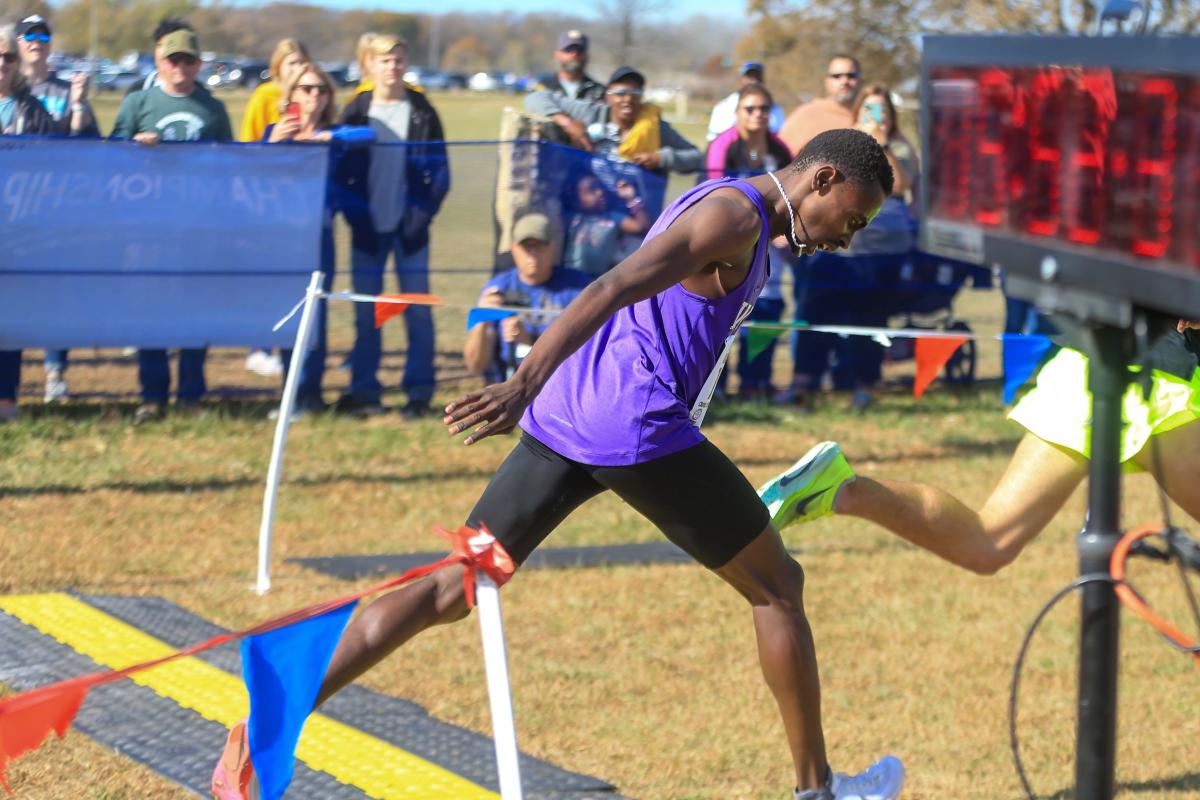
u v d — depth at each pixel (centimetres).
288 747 494
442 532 477
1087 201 414
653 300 581
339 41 14250
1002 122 451
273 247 1425
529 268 1430
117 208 1366
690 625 948
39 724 437
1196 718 816
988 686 855
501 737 461
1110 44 401
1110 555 457
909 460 1477
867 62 3944
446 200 1494
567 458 589
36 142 1331
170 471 1310
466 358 1448
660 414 579
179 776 672
